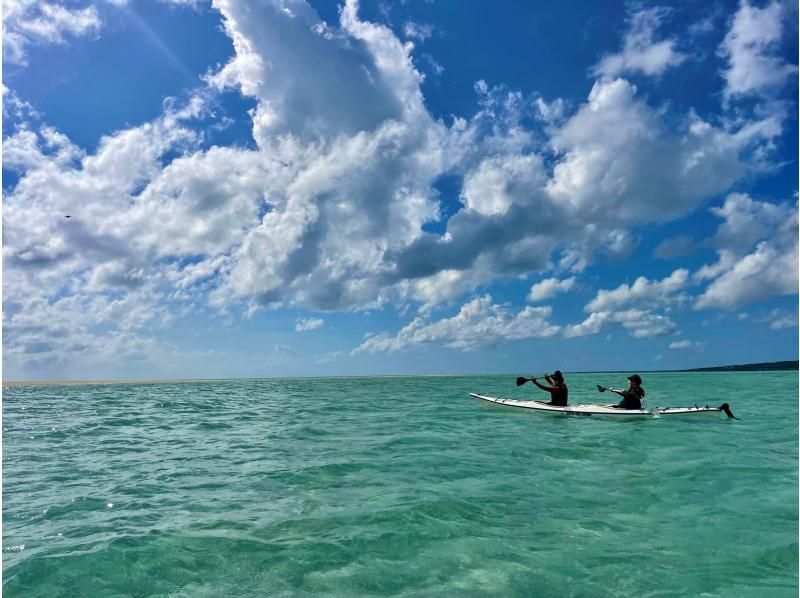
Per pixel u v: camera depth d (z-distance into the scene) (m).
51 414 18.12
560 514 5.57
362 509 5.80
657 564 4.31
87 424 14.78
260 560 4.46
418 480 7.13
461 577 4.11
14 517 5.69
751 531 5.03
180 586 4.02
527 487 6.68
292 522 5.40
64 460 9.03
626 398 15.08
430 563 4.37
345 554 4.57
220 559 4.48
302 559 4.48
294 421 14.80
